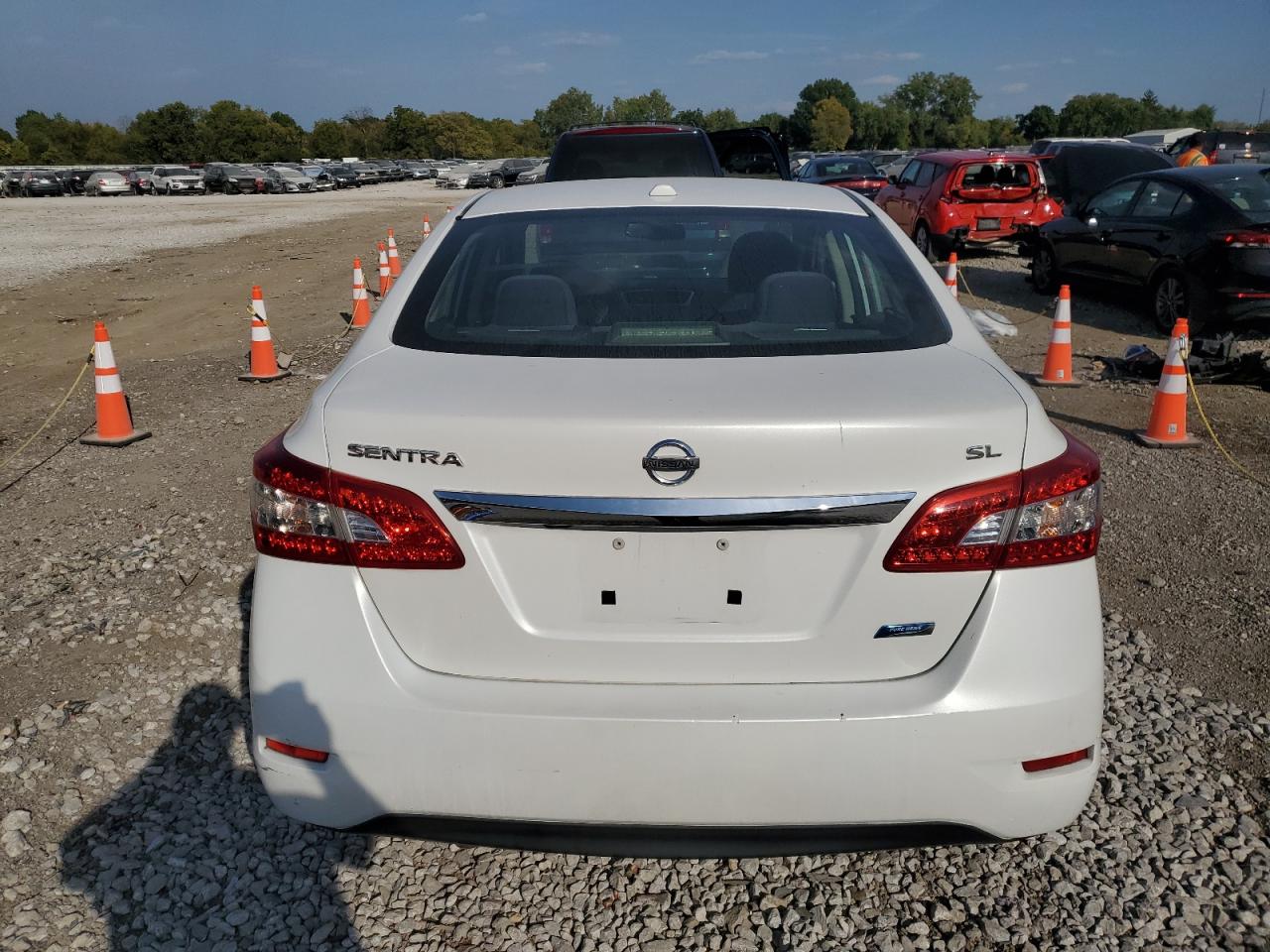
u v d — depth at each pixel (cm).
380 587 224
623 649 221
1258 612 424
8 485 620
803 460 212
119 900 266
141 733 344
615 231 316
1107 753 326
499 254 309
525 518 216
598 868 281
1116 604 434
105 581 466
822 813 219
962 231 1576
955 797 220
